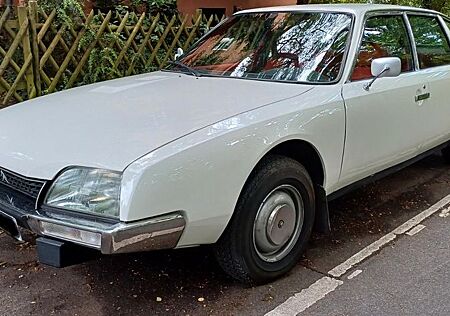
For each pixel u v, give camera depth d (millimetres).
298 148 2814
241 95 2789
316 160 2879
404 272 2891
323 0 7703
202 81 3160
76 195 2135
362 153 3145
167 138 2240
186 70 3502
